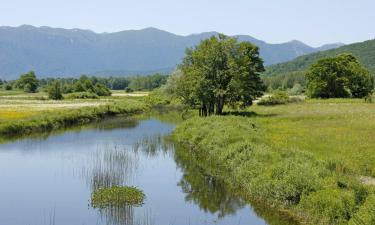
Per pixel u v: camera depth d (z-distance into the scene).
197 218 19.41
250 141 30.39
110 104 84.44
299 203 18.36
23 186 25.12
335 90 96.81
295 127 42.12
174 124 62.34
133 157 34.34
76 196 22.98
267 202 20.20
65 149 38.38
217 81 59.94
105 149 38.16
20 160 33.22
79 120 63.94
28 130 49.94
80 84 138.00
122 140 44.47
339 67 96.25
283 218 18.38
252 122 44.88
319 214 16.80
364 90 99.56
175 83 72.38
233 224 18.52
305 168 20.25
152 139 45.25
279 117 54.62
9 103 87.50
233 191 23.42
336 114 56.06
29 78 155.38
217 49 60.09
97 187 24.53
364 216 14.21
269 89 150.25
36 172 28.81
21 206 21.25
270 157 24.72
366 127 40.12
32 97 111.06
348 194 16.72
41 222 18.88
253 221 18.81
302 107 72.81
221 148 31.42
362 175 21.55
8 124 47.59
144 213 20.17
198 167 30.39
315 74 97.56
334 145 29.80
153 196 23.09
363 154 25.48
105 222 18.83
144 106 96.00
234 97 59.97
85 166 30.47
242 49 61.75
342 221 15.62
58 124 57.12
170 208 20.95
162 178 27.23
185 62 67.19
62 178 26.95
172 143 42.22
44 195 23.20
